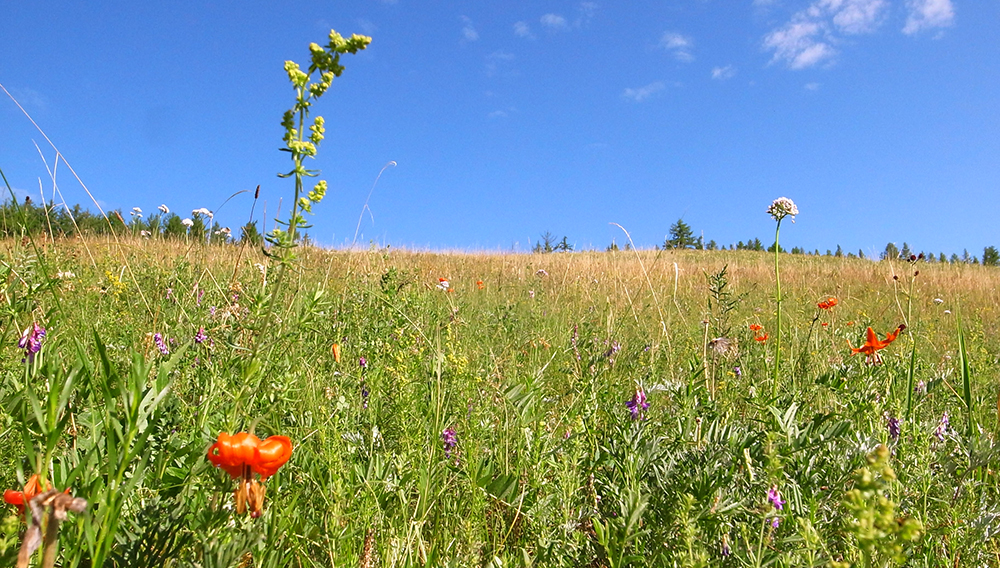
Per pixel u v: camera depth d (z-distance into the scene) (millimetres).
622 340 4355
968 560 1978
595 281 8242
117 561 1438
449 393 2746
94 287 4371
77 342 1603
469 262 12844
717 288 3834
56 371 1380
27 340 2066
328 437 2219
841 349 4371
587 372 2904
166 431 1698
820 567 1684
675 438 2330
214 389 2117
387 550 1891
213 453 1397
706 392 2662
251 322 2301
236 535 1566
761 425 2516
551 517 2070
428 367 2949
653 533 1880
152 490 1642
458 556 1956
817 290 10789
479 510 2088
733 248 42250
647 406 2496
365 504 1945
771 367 3586
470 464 2283
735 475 2107
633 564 1741
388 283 3951
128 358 2584
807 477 2020
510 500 2316
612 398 2742
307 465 2188
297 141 1582
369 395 2791
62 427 1346
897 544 1109
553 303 7066
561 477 2107
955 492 2209
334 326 3402
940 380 3053
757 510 1746
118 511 1334
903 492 2084
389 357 3068
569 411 2846
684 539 1567
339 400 2572
